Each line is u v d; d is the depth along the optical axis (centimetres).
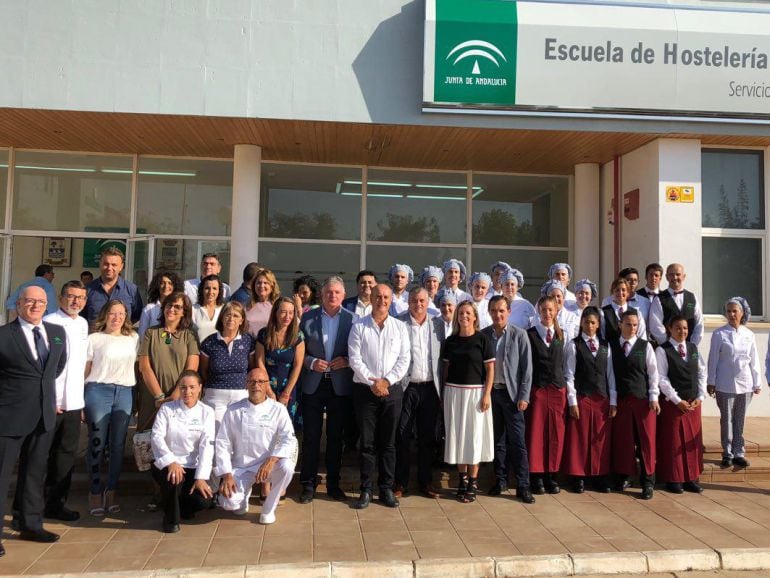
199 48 734
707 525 482
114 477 499
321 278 970
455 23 738
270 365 513
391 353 512
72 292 472
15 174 927
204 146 884
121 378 501
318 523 475
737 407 616
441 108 743
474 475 536
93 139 856
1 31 712
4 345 420
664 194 799
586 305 636
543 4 761
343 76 748
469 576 399
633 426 569
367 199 981
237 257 862
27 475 435
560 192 1017
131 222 941
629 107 762
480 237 1001
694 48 767
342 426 533
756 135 785
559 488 576
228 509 478
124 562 402
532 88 751
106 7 723
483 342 532
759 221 859
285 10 744
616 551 426
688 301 644
